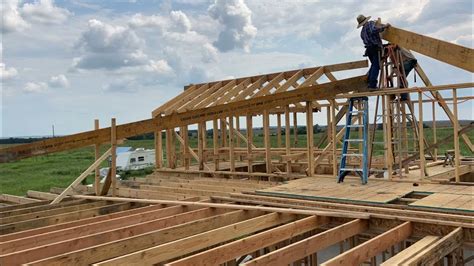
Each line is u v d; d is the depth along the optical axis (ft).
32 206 24.71
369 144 29.14
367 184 25.91
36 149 24.04
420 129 26.40
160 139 40.63
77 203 24.62
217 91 40.29
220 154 38.83
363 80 32.96
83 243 15.05
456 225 15.52
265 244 14.93
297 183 27.30
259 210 19.17
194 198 24.29
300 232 16.79
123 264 12.29
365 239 22.04
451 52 24.26
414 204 19.04
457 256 20.80
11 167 100.48
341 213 17.85
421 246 13.50
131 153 78.18
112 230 16.07
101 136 26.40
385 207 19.27
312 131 30.91
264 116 33.40
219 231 15.60
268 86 36.47
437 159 39.04
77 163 109.81
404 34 26.73
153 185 31.04
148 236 15.15
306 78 37.04
